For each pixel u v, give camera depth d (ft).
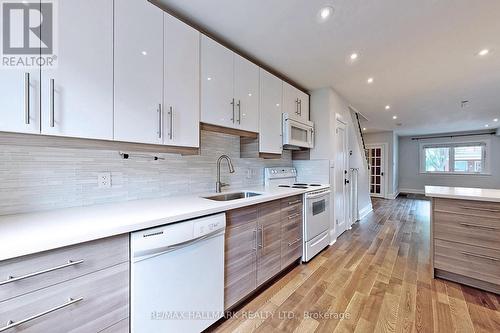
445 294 6.37
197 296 4.53
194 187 6.89
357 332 4.93
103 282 3.28
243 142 8.22
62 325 2.93
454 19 5.74
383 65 8.43
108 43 4.05
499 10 5.37
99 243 3.24
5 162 3.86
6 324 2.54
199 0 5.09
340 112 12.23
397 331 4.94
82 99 3.75
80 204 4.68
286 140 8.81
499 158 22.41
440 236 7.21
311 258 8.76
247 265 5.82
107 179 5.05
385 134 24.59
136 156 5.55
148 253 3.74
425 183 26.63
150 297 3.81
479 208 6.54
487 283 6.49
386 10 5.43
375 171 25.38
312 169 11.06
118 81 4.18
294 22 5.91
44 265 2.77
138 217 3.81
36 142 3.42
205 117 5.81
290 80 9.87
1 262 2.50
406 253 9.41
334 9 5.42
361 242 10.80
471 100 12.92
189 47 5.38
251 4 5.25
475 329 4.99
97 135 3.92
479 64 8.34
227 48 6.43
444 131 24.18
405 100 13.03
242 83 6.93
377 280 7.16
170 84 4.99
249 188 8.58
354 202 14.79
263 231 6.37
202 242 4.61
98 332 3.24
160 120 4.81
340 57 7.86
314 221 8.87
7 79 3.12
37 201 4.17
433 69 8.80
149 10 4.63
